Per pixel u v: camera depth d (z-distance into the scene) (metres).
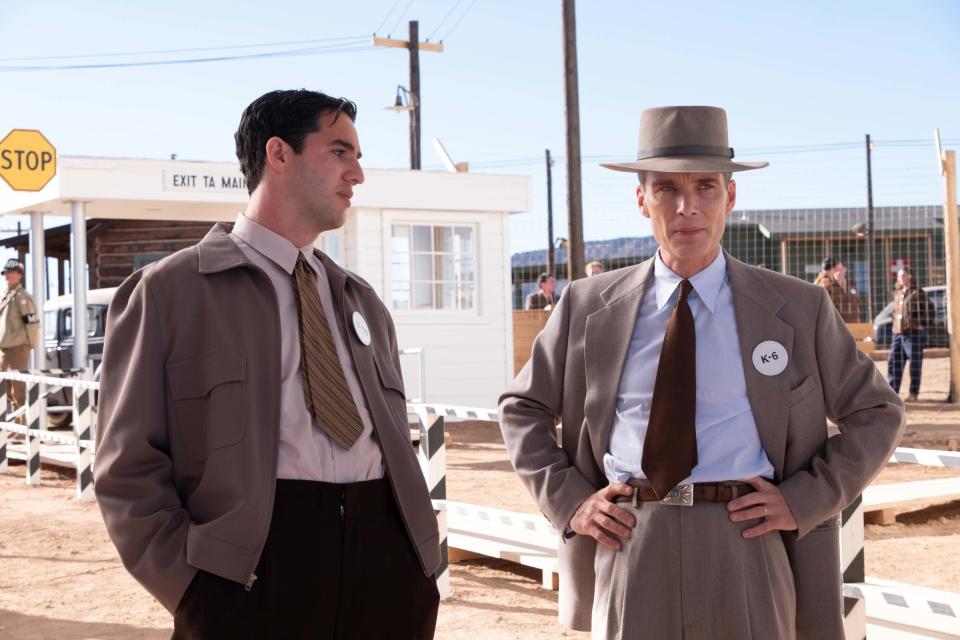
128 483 2.42
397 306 15.09
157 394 2.48
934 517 8.45
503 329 15.70
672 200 2.88
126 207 14.06
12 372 11.38
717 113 2.94
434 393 15.23
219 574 2.36
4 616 5.99
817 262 35.47
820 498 2.75
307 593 2.45
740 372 2.84
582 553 3.01
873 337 21.81
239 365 2.47
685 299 2.88
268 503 2.43
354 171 2.72
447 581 6.09
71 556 7.54
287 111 2.65
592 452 2.99
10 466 12.53
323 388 2.57
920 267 34.72
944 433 12.95
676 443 2.76
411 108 25.81
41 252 14.33
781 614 2.77
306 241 2.71
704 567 2.73
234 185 13.76
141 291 2.53
